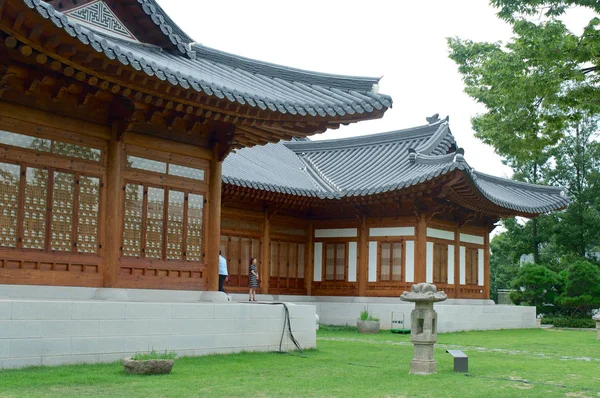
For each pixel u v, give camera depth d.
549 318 40.44
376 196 30.78
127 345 13.95
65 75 13.84
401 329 28.66
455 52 19.30
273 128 17.69
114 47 12.66
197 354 15.30
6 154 13.93
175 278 16.94
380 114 17.42
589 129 50.84
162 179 16.81
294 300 33.25
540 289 42.47
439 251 32.31
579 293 40.38
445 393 11.48
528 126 17.73
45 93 14.49
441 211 31.67
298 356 16.48
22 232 14.10
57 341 12.83
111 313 13.73
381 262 32.34
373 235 32.81
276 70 19.33
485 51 18.98
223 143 17.88
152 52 17.66
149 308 14.41
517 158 18.86
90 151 15.41
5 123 13.94
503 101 17.69
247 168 30.78
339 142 38.22
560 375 14.54
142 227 16.30
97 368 12.75
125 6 17.11
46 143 14.61
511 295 43.34
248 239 31.62
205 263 17.69
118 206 15.75
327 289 33.88
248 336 16.50
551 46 16.59
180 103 15.24
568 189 51.38
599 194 49.72
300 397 10.78
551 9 16.55
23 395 9.95
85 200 15.23
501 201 31.88
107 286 15.40
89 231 15.26
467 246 34.41
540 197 37.38
